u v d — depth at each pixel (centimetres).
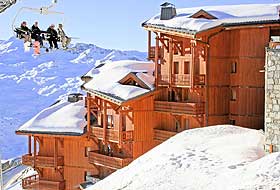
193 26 3167
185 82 3269
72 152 3806
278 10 3128
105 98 3441
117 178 2322
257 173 1830
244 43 3180
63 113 3912
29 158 3900
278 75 2191
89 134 3672
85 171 3759
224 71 3288
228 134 2712
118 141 3375
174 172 2134
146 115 3475
